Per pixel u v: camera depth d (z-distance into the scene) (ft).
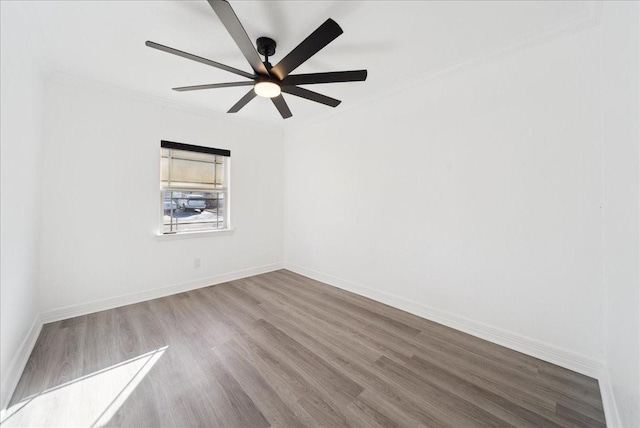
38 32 6.02
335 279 11.71
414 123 8.76
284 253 14.51
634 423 3.54
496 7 5.37
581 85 5.77
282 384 5.44
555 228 6.17
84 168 8.50
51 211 7.94
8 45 4.75
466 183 7.59
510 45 6.55
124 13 5.54
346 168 11.12
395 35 6.27
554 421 4.61
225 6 4.06
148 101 9.72
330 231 11.91
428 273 8.52
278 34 6.19
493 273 7.14
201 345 6.84
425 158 8.50
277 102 7.43
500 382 5.57
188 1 5.23
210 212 11.82
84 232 8.54
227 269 12.23
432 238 8.39
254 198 13.10
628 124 4.09
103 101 8.81
